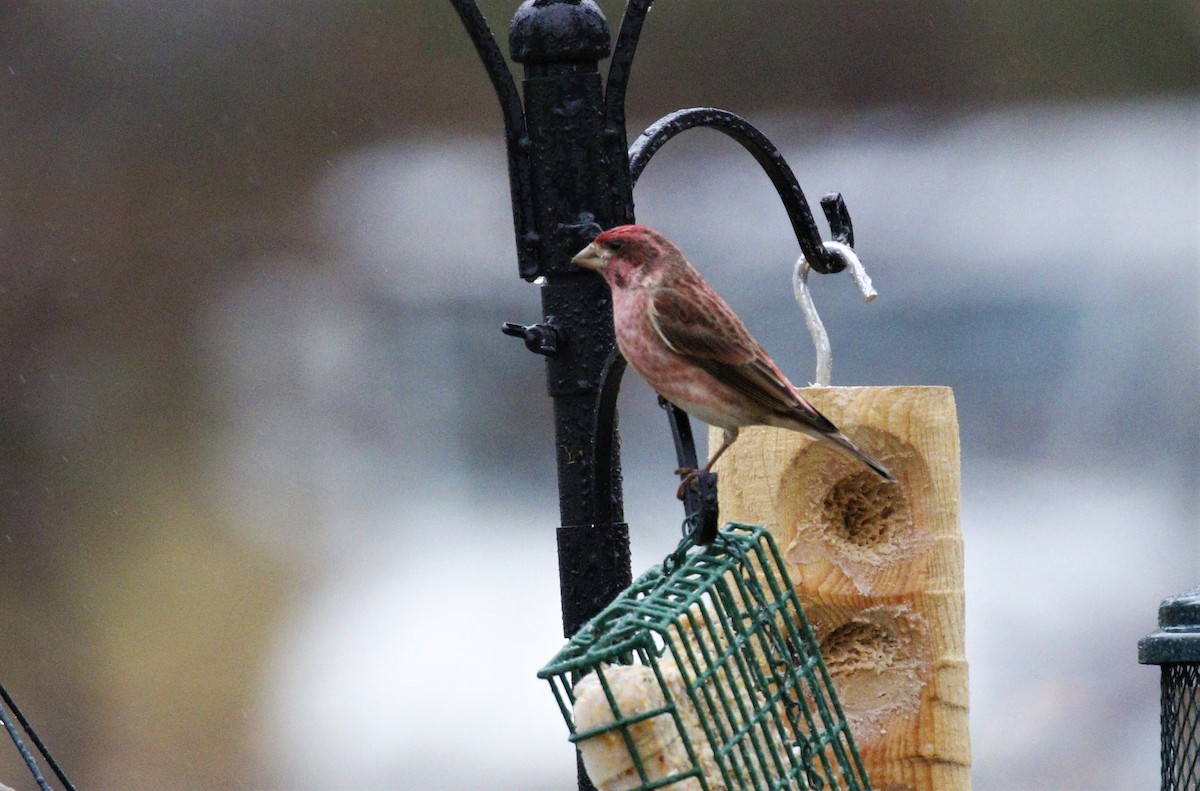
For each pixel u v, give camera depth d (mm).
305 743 13391
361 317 16578
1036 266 15492
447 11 16656
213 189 16891
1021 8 16047
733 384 5488
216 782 13086
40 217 16703
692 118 6184
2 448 15977
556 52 5879
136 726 13719
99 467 15891
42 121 16844
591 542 5910
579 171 5898
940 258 15594
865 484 5852
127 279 16641
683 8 16391
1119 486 14664
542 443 15945
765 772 5129
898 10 16250
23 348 16375
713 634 5113
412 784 12805
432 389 16203
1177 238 15492
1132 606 13547
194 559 15141
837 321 15328
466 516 15469
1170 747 6980
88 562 15266
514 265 16594
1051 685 12742
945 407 5832
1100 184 15797
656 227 15891
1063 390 15141
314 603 14812
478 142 16859
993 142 16062
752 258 15656
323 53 16859
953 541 5828
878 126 16297
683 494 5145
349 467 15859
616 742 4949
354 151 16938
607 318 5957
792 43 16359
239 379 16422
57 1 16828
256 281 16766
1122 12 16094
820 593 5789
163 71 16906
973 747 12383
